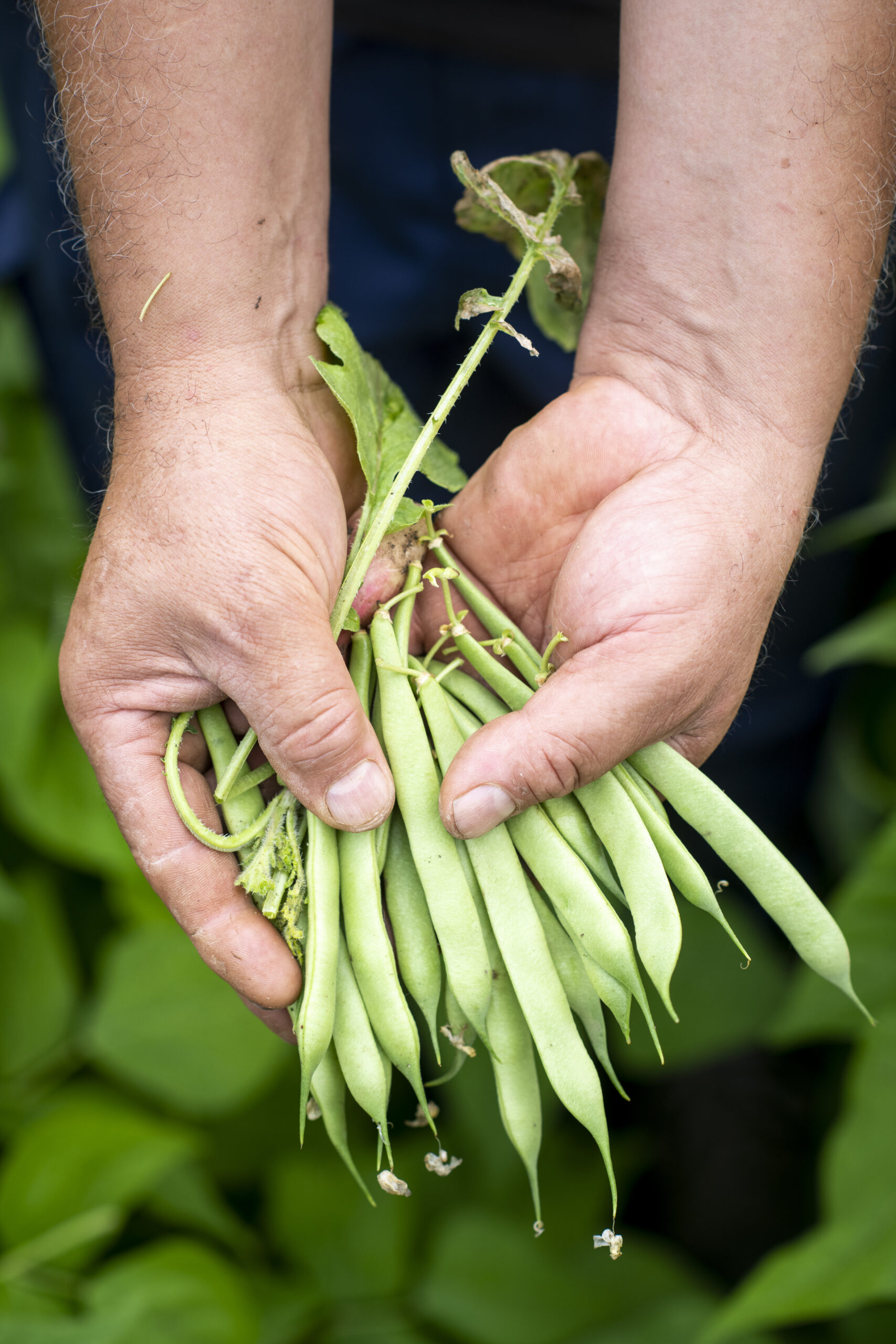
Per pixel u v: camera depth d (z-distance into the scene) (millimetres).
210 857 693
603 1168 923
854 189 689
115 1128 864
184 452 681
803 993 851
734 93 686
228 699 706
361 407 717
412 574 703
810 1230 950
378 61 862
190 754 709
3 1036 891
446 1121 929
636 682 679
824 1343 866
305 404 724
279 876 683
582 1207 908
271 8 686
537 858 685
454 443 986
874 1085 825
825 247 691
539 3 830
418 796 686
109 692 690
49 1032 892
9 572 1024
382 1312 866
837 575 968
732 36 683
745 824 688
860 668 1039
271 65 690
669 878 693
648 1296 872
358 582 690
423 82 864
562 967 692
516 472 728
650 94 699
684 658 684
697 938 944
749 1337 860
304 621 667
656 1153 1012
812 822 1106
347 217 908
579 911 679
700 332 707
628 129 708
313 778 672
